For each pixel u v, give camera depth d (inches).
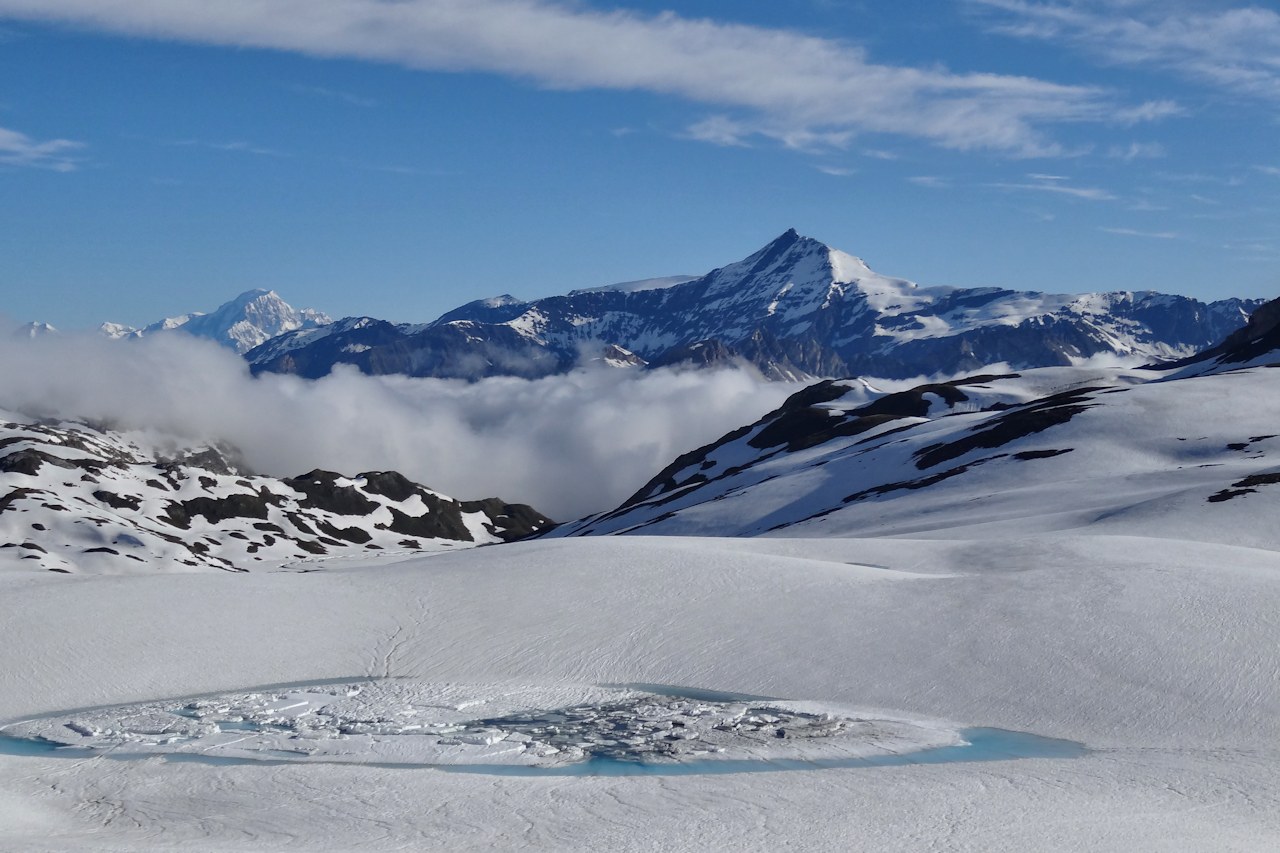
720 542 3031.5
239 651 2137.1
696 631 2148.1
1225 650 1792.6
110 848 1210.0
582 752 1588.3
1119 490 4185.5
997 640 1935.3
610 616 2253.9
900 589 2269.9
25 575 2679.6
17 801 1418.6
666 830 1263.5
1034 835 1207.6
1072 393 6717.5
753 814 1309.1
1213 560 2456.9
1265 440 4842.5
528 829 1280.8
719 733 1665.8
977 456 5639.8
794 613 2183.8
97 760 1588.3
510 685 1958.7
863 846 1192.8
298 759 1589.6
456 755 1587.1
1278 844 1167.0
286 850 1218.6
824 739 1626.5
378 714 1791.3
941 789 1382.9
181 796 1430.9
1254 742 1531.7
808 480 6259.8
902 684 1844.2
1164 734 1585.9
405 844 1240.8
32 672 2006.6
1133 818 1257.4
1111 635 1889.8
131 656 2087.8
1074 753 1539.1
